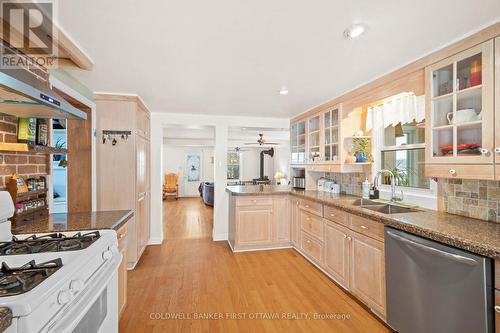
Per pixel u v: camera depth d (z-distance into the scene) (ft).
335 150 10.09
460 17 4.51
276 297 7.48
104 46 5.57
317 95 9.61
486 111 4.67
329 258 8.62
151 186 12.60
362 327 6.11
